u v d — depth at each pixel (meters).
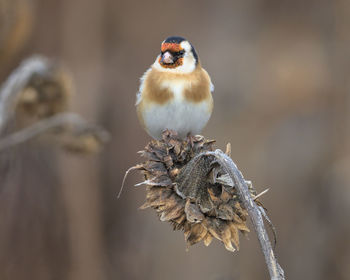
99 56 13.98
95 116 13.48
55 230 10.22
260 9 16.58
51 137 6.93
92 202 12.02
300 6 16.50
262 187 14.01
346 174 13.67
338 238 13.00
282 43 15.96
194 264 12.31
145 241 12.75
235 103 15.02
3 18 7.58
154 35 15.52
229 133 14.58
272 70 15.27
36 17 12.93
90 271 11.38
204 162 4.13
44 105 6.89
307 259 12.97
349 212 13.28
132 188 13.40
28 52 12.55
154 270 12.46
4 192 9.24
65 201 10.73
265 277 12.23
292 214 13.66
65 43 13.48
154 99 7.20
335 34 15.51
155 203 4.09
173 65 7.21
